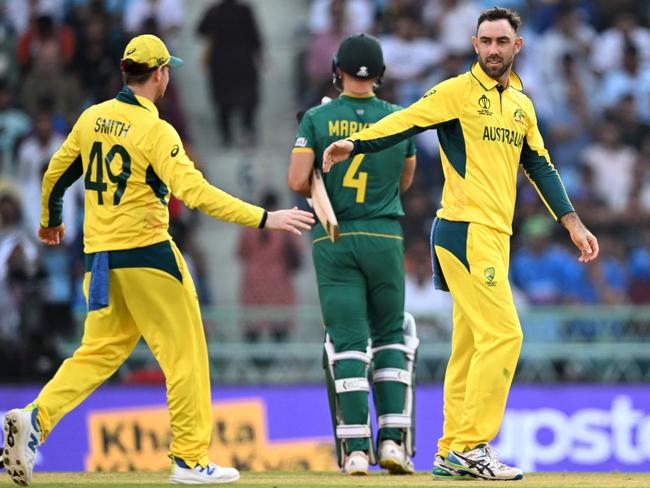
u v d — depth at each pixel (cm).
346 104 2494
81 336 4228
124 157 2122
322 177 2483
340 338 2486
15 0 5388
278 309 4316
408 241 4756
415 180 4959
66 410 2153
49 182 2239
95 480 2255
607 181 5159
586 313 4275
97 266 2141
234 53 5316
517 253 4750
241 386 3906
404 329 2573
